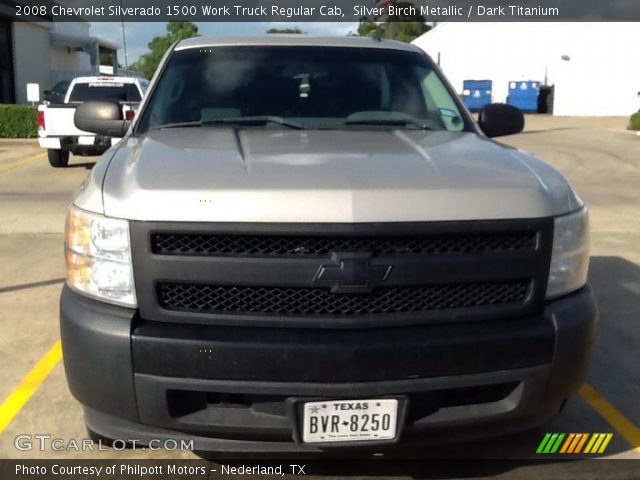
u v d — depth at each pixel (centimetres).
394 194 265
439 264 266
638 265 687
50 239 767
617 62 3566
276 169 280
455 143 349
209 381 260
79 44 3197
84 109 429
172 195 261
